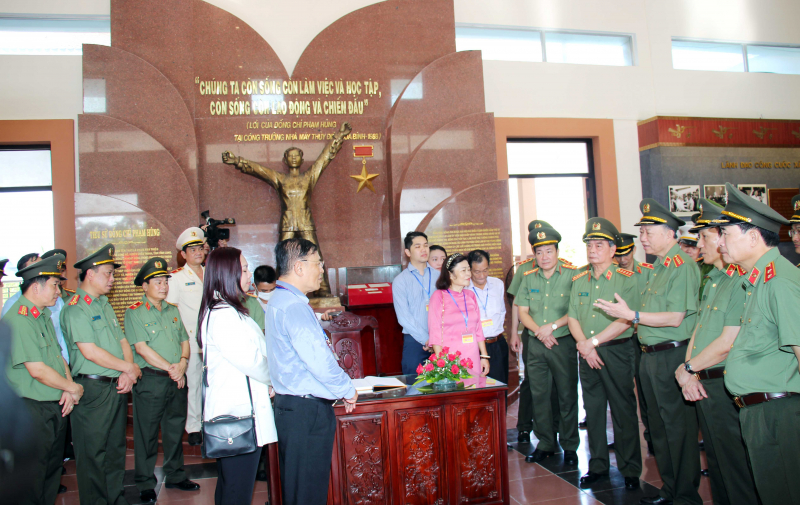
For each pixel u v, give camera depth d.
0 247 5.65
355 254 6.02
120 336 3.32
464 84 6.09
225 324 2.27
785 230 7.21
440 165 5.83
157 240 5.09
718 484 2.80
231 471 2.29
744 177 7.03
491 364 4.18
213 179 5.70
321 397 2.20
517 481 3.45
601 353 3.34
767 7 7.66
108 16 5.85
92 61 5.33
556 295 3.82
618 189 6.90
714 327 2.60
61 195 5.53
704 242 2.74
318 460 2.17
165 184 5.31
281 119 5.86
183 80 5.62
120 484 3.21
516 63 6.69
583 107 6.87
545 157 6.94
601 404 3.44
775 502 2.10
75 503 3.49
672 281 2.94
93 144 5.20
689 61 7.46
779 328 2.01
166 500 3.45
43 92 5.59
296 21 6.07
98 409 3.05
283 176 5.44
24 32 5.80
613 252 3.46
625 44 7.25
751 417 2.15
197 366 4.38
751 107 7.43
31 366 2.72
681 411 2.91
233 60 5.78
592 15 7.02
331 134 5.98
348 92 6.03
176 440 3.66
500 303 4.25
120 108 5.37
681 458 2.90
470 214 5.69
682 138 6.83
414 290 4.10
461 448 2.73
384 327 4.75
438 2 6.27
